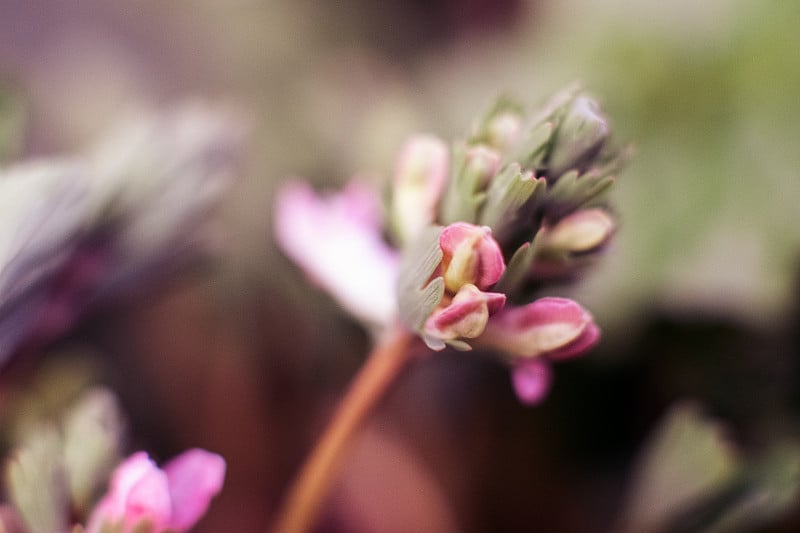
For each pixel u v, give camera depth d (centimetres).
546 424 23
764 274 24
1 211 17
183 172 19
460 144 17
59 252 17
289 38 28
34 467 17
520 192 16
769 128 26
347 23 28
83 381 21
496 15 29
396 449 23
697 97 27
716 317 23
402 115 26
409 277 17
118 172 19
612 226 16
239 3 28
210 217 20
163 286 20
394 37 29
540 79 26
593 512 23
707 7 27
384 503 22
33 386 21
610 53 27
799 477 19
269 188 24
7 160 19
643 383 23
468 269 16
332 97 27
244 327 23
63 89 24
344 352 23
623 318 23
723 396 23
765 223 24
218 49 27
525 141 16
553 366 23
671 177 26
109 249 19
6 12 25
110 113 24
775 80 27
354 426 17
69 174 17
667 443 19
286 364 23
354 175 25
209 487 17
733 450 19
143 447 21
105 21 26
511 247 16
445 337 16
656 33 27
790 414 23
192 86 26
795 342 23
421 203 17
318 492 17
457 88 26
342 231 19
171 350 23
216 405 23
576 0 28
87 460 17
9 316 17
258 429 23
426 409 23
